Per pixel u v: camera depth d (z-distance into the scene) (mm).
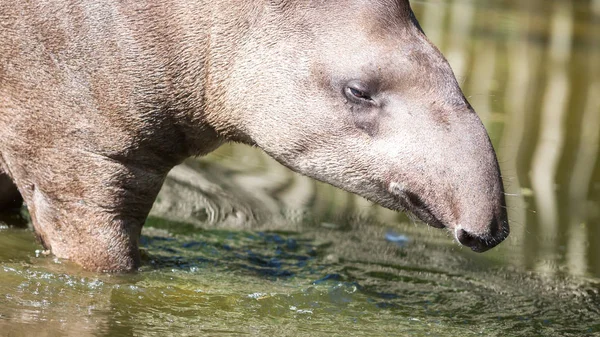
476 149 10016
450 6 31406
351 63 10422
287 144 10781
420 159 10156
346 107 10477
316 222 14570
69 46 10953
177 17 10914
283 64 10648
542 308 11906
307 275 12328
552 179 17031
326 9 10625
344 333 10523
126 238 11633
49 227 11641
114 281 11305
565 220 15281
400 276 12633
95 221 11461
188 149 11633
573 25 30797
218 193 15242
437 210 10117
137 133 11172
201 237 13375
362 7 10570
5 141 11438
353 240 13945
